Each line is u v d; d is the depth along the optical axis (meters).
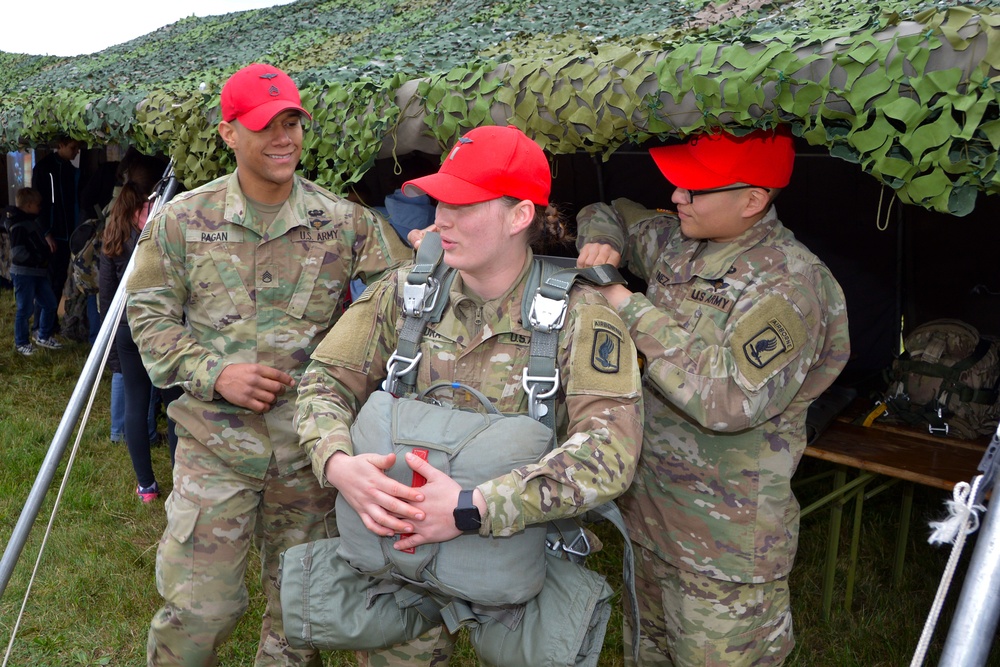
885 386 4.21
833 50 1.77
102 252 4.07
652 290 2.18
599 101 2.17
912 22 1.73
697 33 2.26
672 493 2.09
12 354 6.81
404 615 1.81
